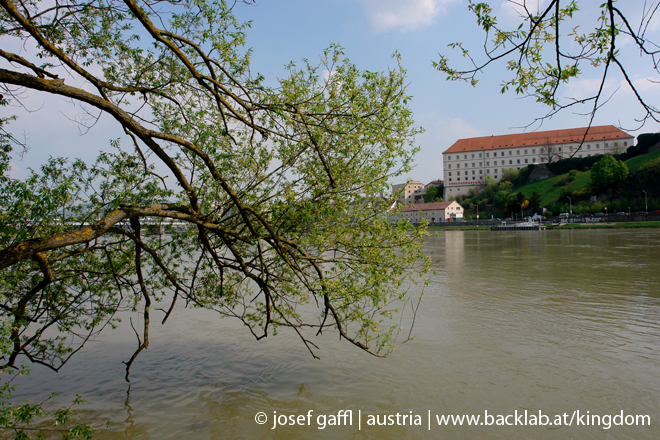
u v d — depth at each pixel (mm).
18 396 7586
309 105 5285
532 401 6992
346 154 5441
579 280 19125
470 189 146125
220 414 6820
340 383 7867
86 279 6195
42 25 4738
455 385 7637
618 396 7082
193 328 11945
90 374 8594
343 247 5754
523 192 127062
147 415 6820
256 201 5484
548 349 9367
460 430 6188
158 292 17562
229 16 4824
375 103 5254
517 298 15141
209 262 6824
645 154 111375
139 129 4227
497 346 9617
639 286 17156
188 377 8352
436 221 130000
